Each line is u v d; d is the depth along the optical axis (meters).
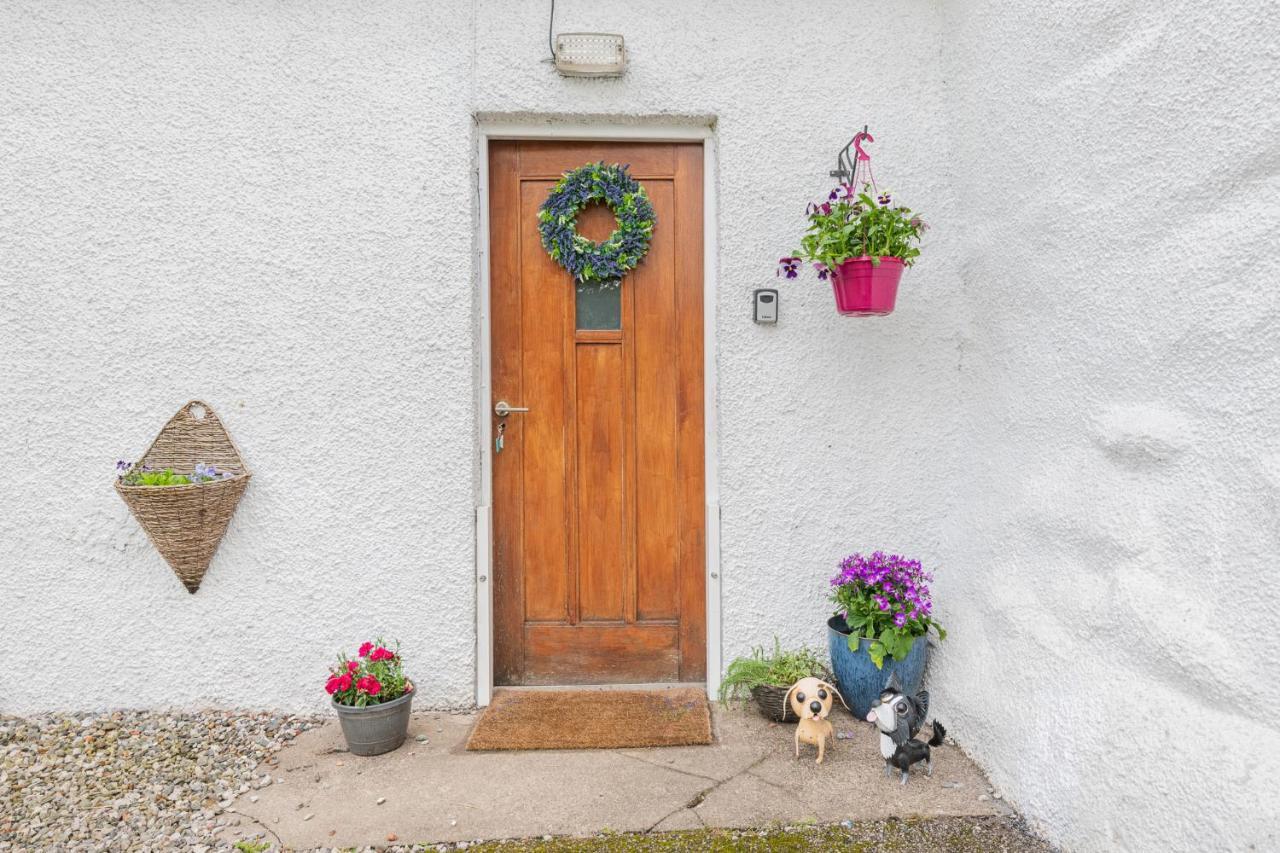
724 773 2.34
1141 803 1.70
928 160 2.83
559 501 2.95
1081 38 2.05
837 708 2.77
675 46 2.81
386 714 2.44
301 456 2.73
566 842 2.02
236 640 2.73
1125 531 1.87
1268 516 1.49
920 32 2.84
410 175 2.75
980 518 2.58
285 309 2.72
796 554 2.85
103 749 2.46
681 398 2.94
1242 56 1.58
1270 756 1.44
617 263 2.86
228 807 2.16
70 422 2.67
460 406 2.77
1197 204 1.69
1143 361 1.83
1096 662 1.92
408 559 2.77
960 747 2.48
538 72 2.78
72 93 2.65
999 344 2.51
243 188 2.70
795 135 2.82
